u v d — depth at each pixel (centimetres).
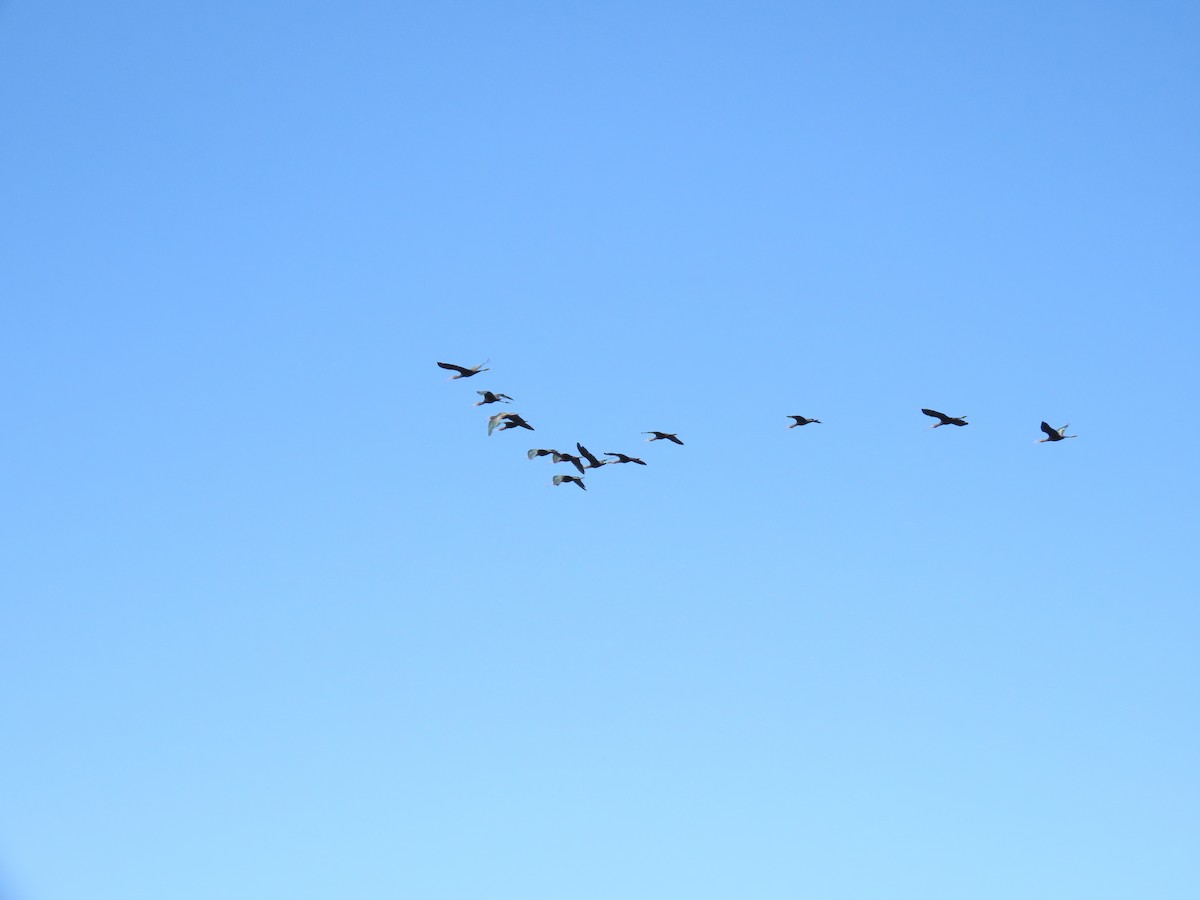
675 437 11988
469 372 11306
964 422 11738
